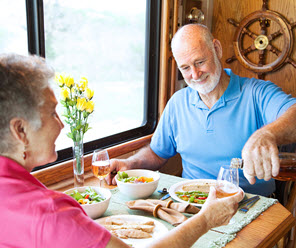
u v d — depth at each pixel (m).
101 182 1.66
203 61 1.78
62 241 0.71
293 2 2.79
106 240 0.74
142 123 2.65
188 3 2.85
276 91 1.83
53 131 0.83
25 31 1.76
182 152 2.00
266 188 1.86
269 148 1.30
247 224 1.31
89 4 2.07
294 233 1.79
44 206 0.72
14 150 0.79
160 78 2.60
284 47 2.84
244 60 3.04
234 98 1.88
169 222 1.30
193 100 1.95
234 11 3.08
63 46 1.96
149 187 1.51
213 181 1.66
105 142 2.28
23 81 0.74
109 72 2.29
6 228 0.71
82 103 1.51
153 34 2.54
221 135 1.88
